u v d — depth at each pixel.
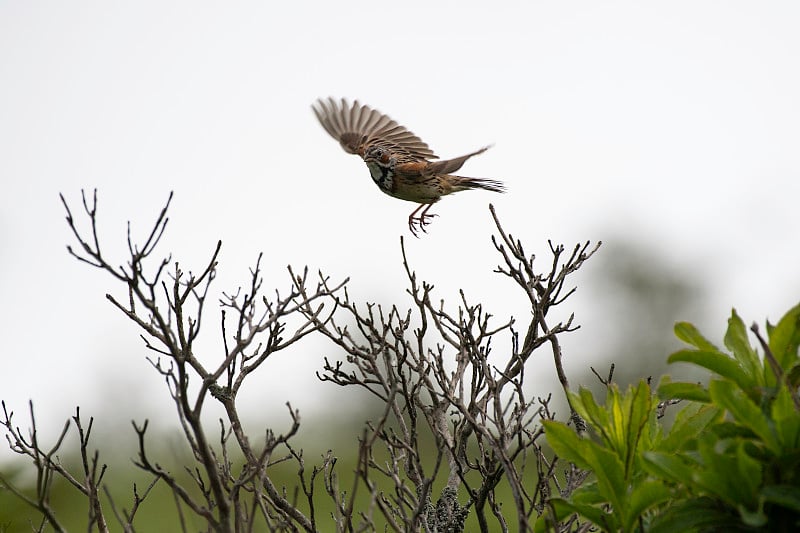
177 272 7.35
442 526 8.12
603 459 5.66
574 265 8.29
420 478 7.55
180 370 6.05
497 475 7.66
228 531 5.99
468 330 7.88
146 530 12.25
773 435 5.12
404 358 7.94
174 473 10.49
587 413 6.15
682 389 5.82
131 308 8.02
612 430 6.04
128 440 12.45
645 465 5.41
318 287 7.97
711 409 5.93
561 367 7.93
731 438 5.32
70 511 11.49
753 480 5.07
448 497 8.23
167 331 6.18
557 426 5.83
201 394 6.24
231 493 6.19
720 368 5.58
